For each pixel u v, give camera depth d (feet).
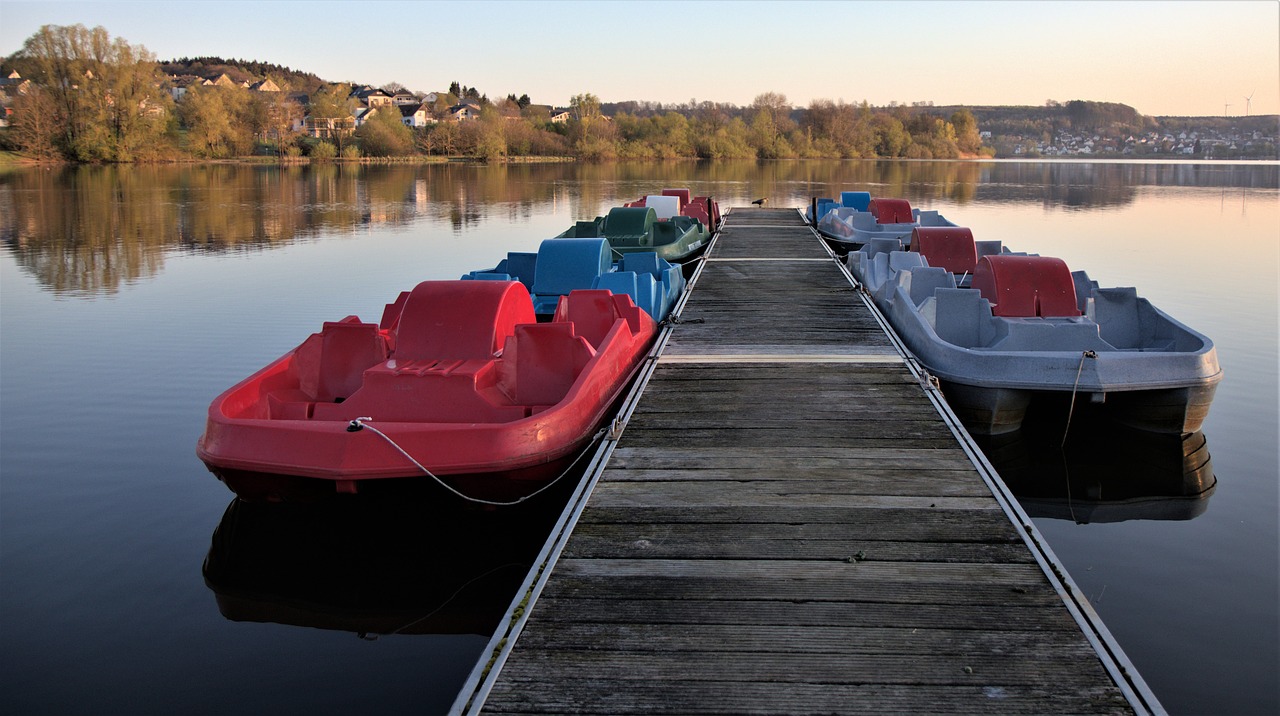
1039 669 11.94
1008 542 15.60
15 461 23.94
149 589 17.43
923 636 12.71
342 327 23.58
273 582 17.95
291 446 18.44
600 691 11.62
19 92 207.51
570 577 14.55
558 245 37.11
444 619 16.65
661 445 20.79
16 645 15.35
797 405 23.90
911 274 35.65
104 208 101.55
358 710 13.61
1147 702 11.24
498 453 18.54
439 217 94.73
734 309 37.76
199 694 13.98
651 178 171.22
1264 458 25.07
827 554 15.23
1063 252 67.67
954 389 25.82
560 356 22.94
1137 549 19.19
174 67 479.82
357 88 458.09
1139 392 25.14
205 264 60.75
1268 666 14.44
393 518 20.61
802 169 218.59
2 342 37.83
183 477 22.98
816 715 11.10
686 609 13.53
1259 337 39.60
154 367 33.88
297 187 139.95
